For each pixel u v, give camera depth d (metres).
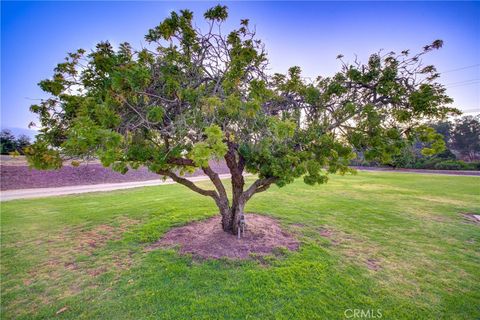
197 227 5.77
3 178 13.69
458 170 28.16
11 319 2.74
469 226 6.35
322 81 4.11
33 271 3.84
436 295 3.24
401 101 3.49
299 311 2.85
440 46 3.17
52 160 3.19
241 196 5.10
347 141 3.92
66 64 3.30
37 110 3.48
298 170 3.56
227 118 3.46
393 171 27.42
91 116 2.78
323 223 6.40
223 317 2.73
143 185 14.98
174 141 3.31
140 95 3.13
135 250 4.60
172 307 2.91
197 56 3.84
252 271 3.70
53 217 7.01
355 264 4.07
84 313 2.82
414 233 5.74
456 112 3.33
